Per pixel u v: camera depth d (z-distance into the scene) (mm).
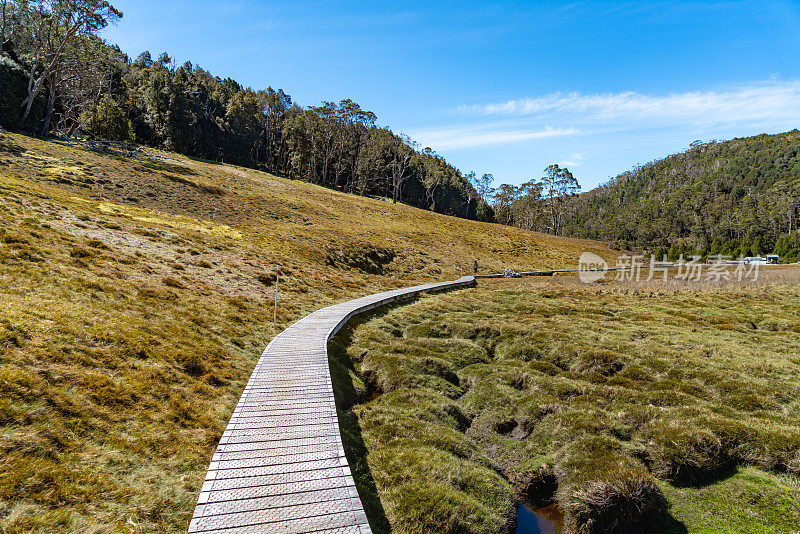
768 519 7043
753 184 196750
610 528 7500
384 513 7176
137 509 5832
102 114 61344
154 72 92375
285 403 9055
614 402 12016
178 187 44125
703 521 7316
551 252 75500
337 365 14023
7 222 16547
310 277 28516
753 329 20219
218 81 133375
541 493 8984
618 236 175375
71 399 7555
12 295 10750
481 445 10859
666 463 8680
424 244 59781
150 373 9641
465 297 31328
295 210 55031
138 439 7383
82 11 54875
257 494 6008
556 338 18297
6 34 58000
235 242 30469
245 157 103188
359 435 10086
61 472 5938
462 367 15688
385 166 113688
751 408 10984
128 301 13555
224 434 7617
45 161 36812
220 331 14211
